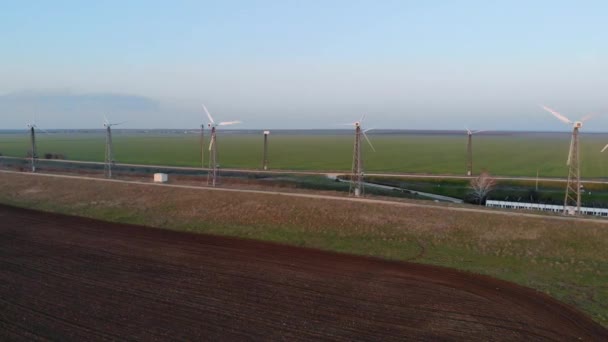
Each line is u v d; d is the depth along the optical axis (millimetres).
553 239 49000
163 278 38656
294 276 39719
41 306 32375
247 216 60562
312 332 29188
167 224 58812
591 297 35688
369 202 62094
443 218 55781
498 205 75625
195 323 30062
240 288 36625
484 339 28734
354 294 35781
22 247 47375
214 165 80250
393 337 28766
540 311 33062
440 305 33906
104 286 36531
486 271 41625
